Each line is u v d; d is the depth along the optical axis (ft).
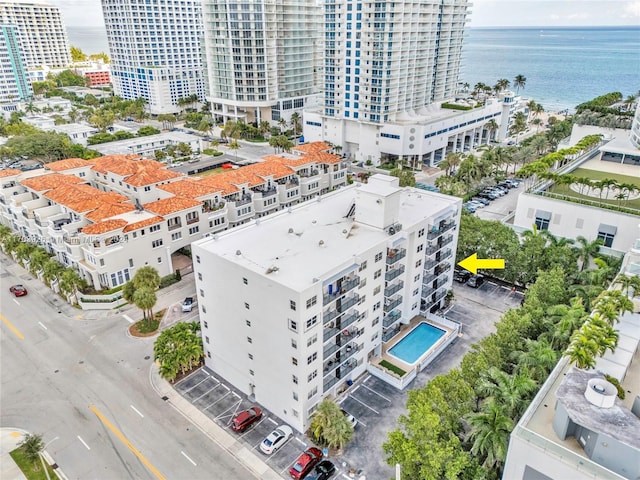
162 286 233.55
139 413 155.84
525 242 222.89
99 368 176.86
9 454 140.36
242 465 137.08
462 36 521.65
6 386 167.63
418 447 119.55
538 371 138.92
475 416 118.01
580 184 252.42
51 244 245.65
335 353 156.15
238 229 174.09
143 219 229.66
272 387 151.33
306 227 176.45
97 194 252.83
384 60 404.16
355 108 440.04
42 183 270.05
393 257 172.04
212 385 168.86
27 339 194.08
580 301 163.63
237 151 497.05
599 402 89.81
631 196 246.06
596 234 223.92
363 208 175.63
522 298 224.74
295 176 309.01
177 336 171.22
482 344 158.92
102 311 213.87
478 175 353.51
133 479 132.57
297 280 136.26
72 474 134.21
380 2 388.16
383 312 177.88
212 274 155.43
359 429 149.79
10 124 526.98
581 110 455.22
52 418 153.89
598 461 86.53
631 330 131.85
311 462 134.51
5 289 232.73
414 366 176.55
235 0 506.48
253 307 145.07
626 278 148.25
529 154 400.47
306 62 581.12
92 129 510.58
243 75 542.57
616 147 310.65
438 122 431.43
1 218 294.25
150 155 464.24
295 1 540.93
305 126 497.87
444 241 201.26
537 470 91.76
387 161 446.60
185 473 134.21
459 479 116.37
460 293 229.45
